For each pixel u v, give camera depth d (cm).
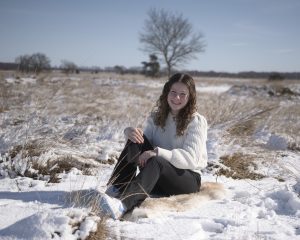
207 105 884
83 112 887
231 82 3700
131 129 361
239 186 443
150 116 404
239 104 873
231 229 299
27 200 332
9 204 314
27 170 424
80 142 575
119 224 291
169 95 372
